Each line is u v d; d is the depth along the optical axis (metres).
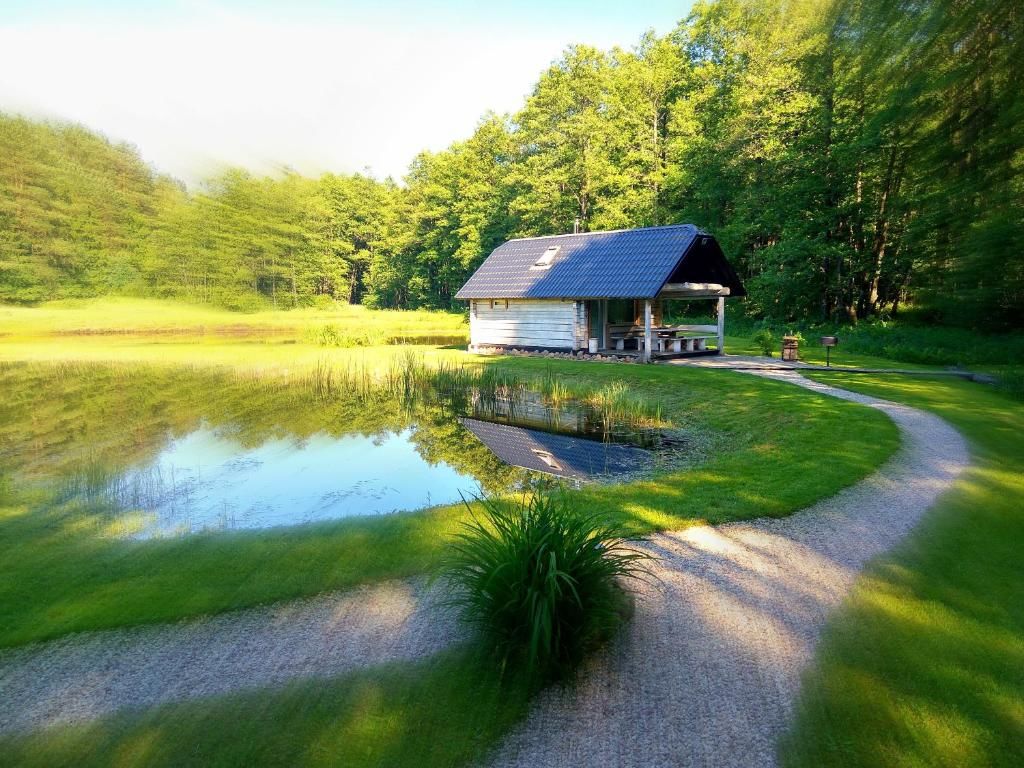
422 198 54.44
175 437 11.41
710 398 13.02
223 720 3.44
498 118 46.75
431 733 3.35
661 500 6.76
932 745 3.19
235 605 4.70
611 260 19.69
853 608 4.47
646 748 3.22
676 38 38.44
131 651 4.11
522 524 4.30
